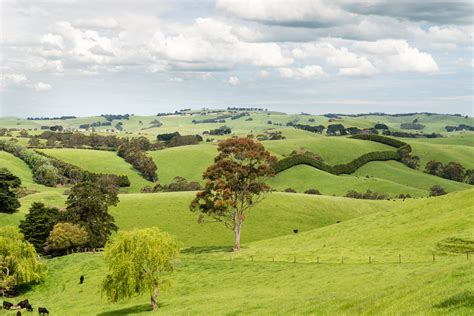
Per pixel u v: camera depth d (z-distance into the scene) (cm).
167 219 14488
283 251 8744
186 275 7638
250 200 10138
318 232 10775
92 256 10244
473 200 9775
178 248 6612
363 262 6994
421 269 5741
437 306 2919
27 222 12181
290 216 15200
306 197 16950
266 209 15512
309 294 5209
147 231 6450
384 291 3947
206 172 9900
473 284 3159
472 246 6881
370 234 9438
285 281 6388
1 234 9325
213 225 14200
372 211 16388
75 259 10138
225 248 10244
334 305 3916
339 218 15512
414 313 2900
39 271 8981
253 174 9944
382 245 8362
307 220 15062
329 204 16525
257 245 10594
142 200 15912
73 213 12062
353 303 3816
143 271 6309
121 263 6172
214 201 9881
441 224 8738
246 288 6366
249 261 8119
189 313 5150
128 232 6438
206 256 9212
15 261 8750
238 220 9919
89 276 8856
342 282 5634
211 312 4988
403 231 9006
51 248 11281
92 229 12056
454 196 10475
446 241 7362
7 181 15125
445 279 3575
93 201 12162
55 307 7381
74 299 7775
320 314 3728
